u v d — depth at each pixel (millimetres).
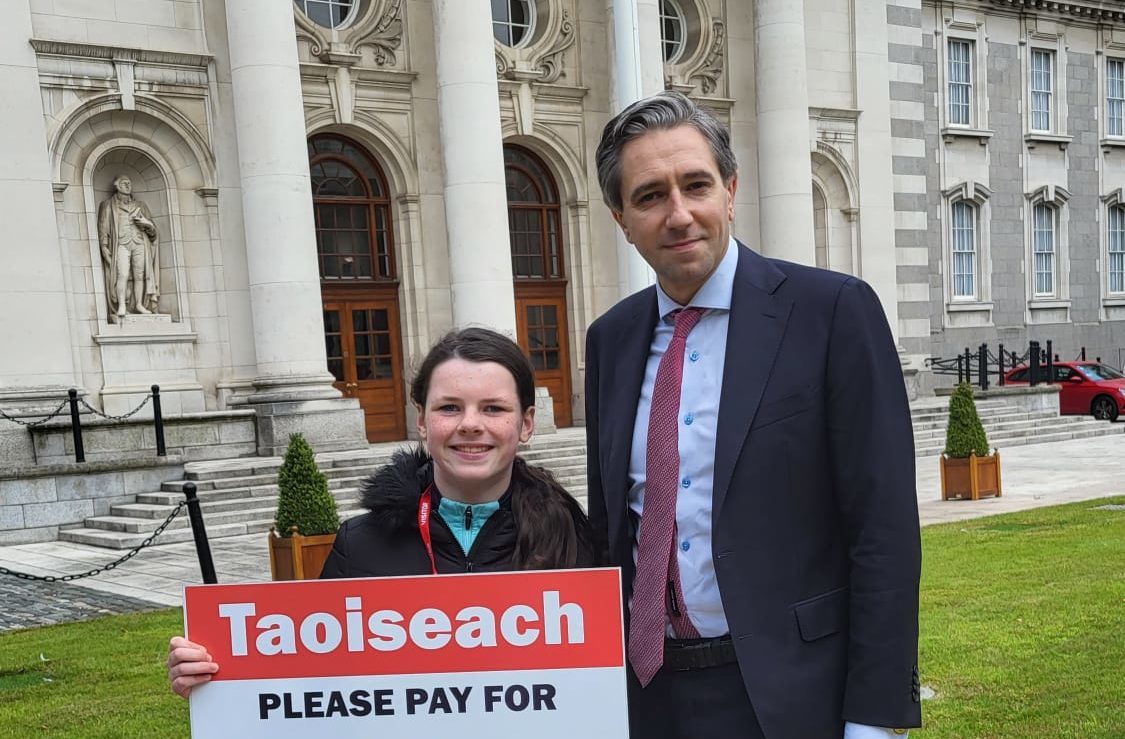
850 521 2387
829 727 2352
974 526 11023
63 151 15406
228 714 2490
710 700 2467
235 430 15617
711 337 2570
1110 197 32875
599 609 2412
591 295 21203
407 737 2469
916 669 2320
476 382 2568
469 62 17422
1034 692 5316
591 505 2934
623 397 2697
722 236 2471
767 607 2377
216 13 16656
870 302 2459
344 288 18859
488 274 17453
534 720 2443
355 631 2467
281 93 15758
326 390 15945
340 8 18891
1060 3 30766
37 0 15195
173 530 12516
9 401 14414
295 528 9078
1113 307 33188
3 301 14586
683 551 2502
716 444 2436
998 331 30031
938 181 28734
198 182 16656
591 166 21156
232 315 16750
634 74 10930
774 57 21766
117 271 16031
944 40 28797
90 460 14414
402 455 2824
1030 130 30641
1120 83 33188
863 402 2359
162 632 7645
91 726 5430
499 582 2434
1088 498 13039
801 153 21891
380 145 18875
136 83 15953
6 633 8047
